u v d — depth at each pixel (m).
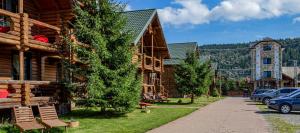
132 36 21.08
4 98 16.53
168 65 57.28
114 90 19.94
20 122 13.56
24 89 17.30
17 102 17.03
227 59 155.50
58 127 15.12
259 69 83.88
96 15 20.45
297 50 162.00
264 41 83.44
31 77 22.19
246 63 148.88
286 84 86.81
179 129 16.22
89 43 20.16
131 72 20.69
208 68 39.06
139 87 20.92
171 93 56.75
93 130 15.18
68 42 20.05
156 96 38.31
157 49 43.09
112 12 20.77
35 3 22.33
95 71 19.56
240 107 32.53
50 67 24.12
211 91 71.00
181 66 38.41
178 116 22.06
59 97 20.16
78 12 20.11
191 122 19.08
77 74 19.95
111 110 22.59
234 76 120.25
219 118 21.41
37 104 18.02
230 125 17.84
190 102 39.88
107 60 20.52
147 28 36.00
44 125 13.55
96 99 19.69
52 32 22.06
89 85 19.19
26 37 17.55
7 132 13.61
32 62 22.33
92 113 21.39
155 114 22.88
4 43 16.94
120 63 20.62
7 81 16.36
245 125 17.86
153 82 42.03
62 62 20.47
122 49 20.56
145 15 36.44
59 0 21.58
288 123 18.86
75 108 23.55
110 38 20.64
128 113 22.47
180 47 62.00
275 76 82.44
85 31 19.66
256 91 48.16
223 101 46.72
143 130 15.52
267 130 16.00
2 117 16.83
